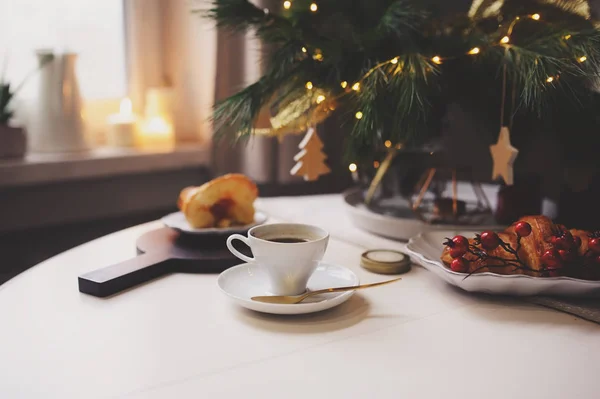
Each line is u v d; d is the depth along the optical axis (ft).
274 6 4.58
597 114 2.97
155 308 2.49
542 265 2.52
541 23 2.99
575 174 3.15
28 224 4.54
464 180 3.80
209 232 3.07
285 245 2.43
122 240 3.29
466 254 2.60
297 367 2.09
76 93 4.77
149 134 5.24
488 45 2.90
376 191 3.81
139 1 5.30
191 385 1.99
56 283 2.70
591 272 2.52
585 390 1.98
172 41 5.40
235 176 3.23
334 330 2.32
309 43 3.10
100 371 2.06
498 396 1.95
